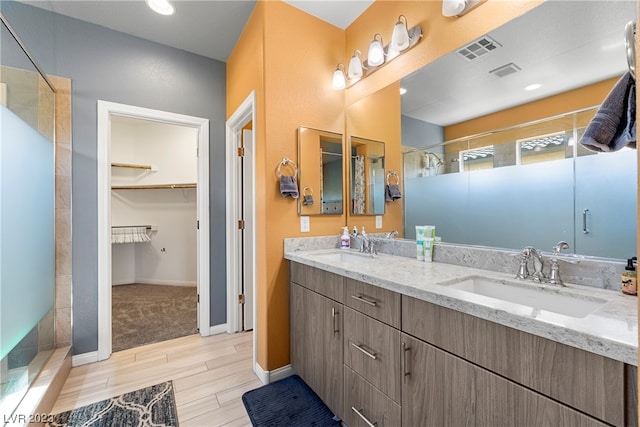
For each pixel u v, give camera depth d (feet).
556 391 2.23
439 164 5.21
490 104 4.43
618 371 1.92
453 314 2.98
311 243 6.66
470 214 4.73
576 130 3.54
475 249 4.53
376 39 6.13
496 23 4.28
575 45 3.58
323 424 4.87
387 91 6.22
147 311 10.55
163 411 5.18
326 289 5.07
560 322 2.22
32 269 5.44
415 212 5.71
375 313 4.00
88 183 7.00
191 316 10.07
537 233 3.91
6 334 4.51
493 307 2.59
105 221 7.20
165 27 7.34
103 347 7.06
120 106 7.41
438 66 5.14
